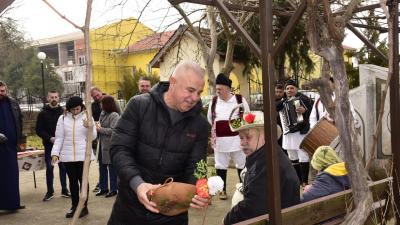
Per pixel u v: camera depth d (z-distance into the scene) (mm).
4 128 6145
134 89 21000
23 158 7094
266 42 1874
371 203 2061
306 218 2180
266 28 1870
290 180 2525
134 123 2463
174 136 2480
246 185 2635
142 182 2326
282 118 6918
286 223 2047
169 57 17359
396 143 2945
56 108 7066
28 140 17906
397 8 2828
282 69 13867
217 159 6430
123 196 2541
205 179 2182
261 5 1876
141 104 2477
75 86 34094
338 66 1954
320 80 2035
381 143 5992
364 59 9844
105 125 6832
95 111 7824
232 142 6258
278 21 8164
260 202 2492
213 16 9453
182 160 2529
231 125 2805
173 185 2189
